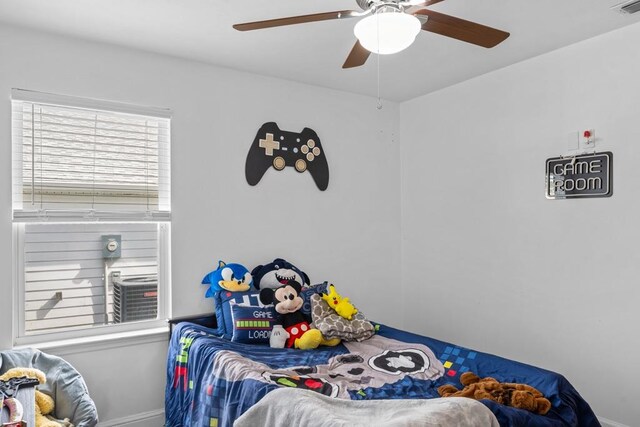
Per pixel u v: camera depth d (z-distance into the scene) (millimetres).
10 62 2500
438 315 3824
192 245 3080
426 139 3943
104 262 2846
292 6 2307
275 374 2150
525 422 1737
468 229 3570
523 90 3164
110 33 2629
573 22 2553
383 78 3510
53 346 2559
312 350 2688
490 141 3398
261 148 3377
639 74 2566
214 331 2881
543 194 3049
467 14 2432
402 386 2117
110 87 2793
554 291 2980
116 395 2762
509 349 3258
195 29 2582
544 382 2025
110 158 2832
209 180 3152
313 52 2947
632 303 2590
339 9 2336
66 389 2320
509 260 3264
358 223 3914
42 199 2629
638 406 2557
